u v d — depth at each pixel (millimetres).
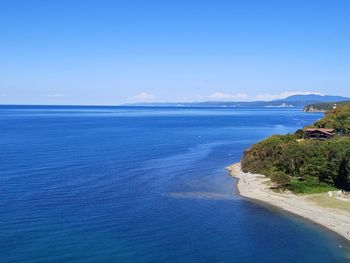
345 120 150875
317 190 82375
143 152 140500
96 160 120938
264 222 64125
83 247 52531
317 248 53938
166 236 57250
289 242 55906
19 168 104625
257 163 104000
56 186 84875
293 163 91812
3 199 73688
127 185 87750
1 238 54750
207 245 54406
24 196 76188
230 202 75688
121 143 168250
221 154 137875
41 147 150375
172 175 100062
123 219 64062
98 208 69562
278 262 49688
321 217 66312
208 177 98250
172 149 149500
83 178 93750
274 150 102812
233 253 51969
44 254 50031
